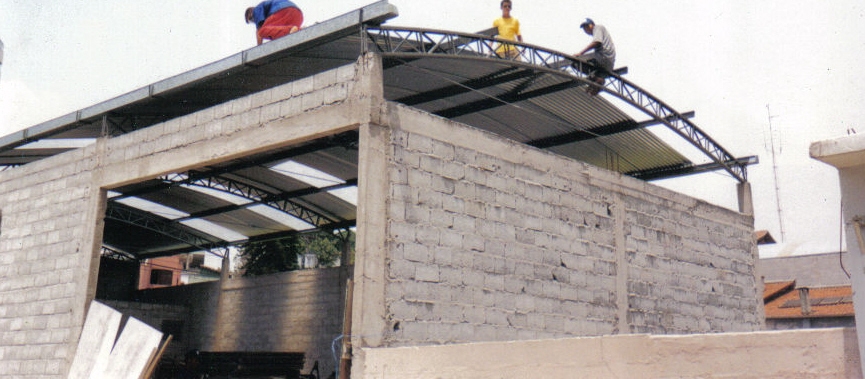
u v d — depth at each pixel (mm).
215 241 25016
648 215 15109
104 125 14938
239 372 16234
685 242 15898
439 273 10852
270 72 13391
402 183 10633
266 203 20422
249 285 23969
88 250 14219
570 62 14148
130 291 28656
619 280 13992
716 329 16047
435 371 8109
